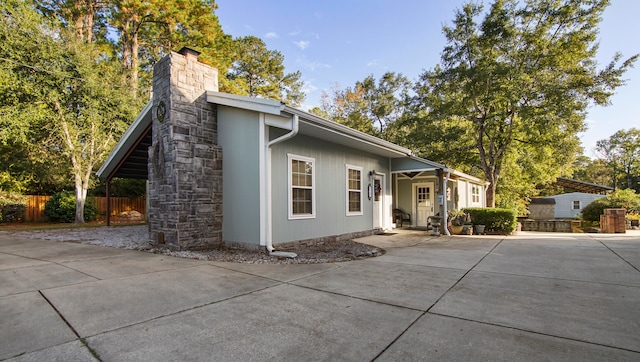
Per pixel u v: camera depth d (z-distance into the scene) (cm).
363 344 255
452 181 1306
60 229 1164
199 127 712
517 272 505
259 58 2681
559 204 2681
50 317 305
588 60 1342
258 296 377
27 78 1343
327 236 858
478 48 1466
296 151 770
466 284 433
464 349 246
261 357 234
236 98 679
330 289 408
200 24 1947
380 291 399
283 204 728
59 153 1581
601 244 824
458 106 1463
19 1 1330
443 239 945
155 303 348
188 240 666
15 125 1277
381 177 1132
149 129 858
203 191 697
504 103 1430
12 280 435
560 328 286
